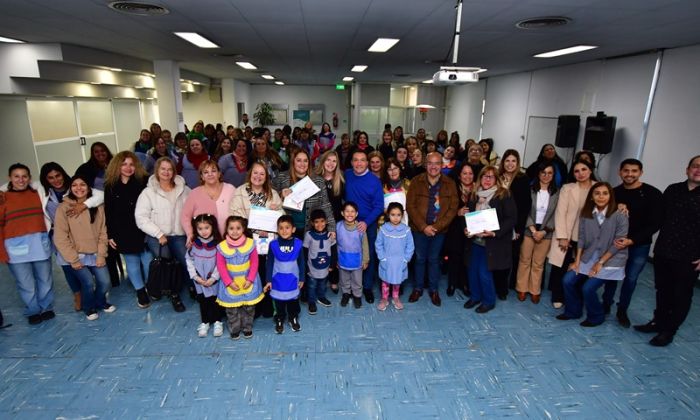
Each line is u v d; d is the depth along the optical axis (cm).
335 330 354
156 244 362
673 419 259
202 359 310
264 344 331
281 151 746
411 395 277
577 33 466
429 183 389
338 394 276
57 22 455
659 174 556
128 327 352
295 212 369
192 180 501
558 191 386
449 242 413
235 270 321
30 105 730
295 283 338
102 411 257
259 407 263
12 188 331
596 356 324
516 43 548
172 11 398
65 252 336
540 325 369
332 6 369
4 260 330
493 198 366
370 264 407
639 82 591
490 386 288
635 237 335
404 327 362
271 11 393
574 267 360
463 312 391
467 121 1331
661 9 347
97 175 406
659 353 329
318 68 993
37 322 355
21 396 268
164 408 260
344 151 732
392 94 1641
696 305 416
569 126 718
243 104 1623
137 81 970
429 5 359
